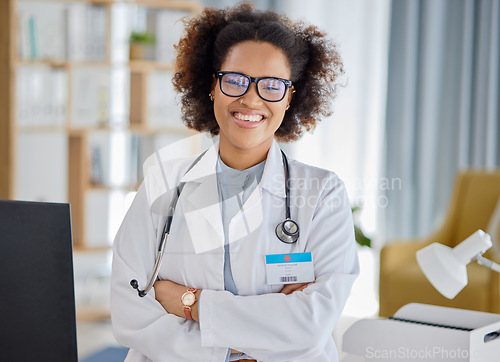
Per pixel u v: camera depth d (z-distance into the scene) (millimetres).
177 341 1555
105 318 4133
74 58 4371
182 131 4551
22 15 4273
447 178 5488
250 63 1575
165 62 4500
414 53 5410
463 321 1826
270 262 1615
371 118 5492
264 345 1520
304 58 1702
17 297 1122
